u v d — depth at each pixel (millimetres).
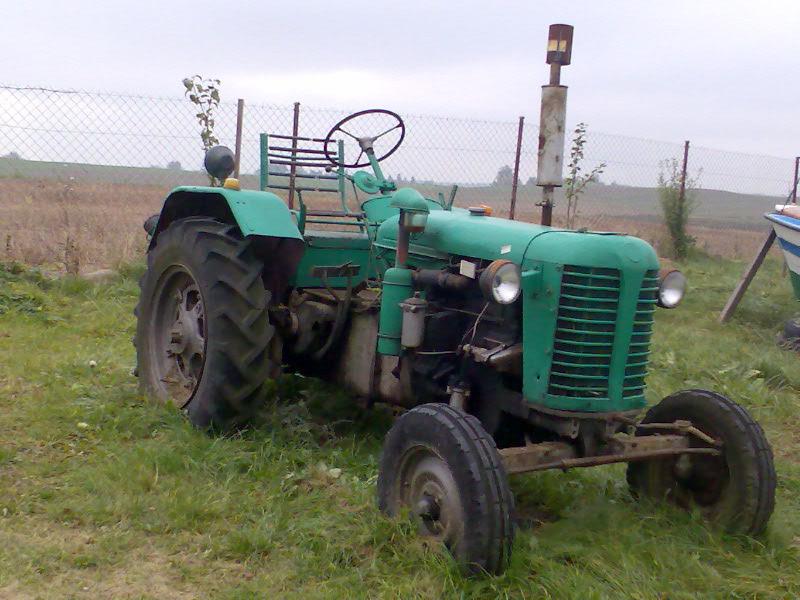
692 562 3195
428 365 3732
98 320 6781
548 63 5148
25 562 2908
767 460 3492
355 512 3377
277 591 2848
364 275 4691
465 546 2912
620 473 4172
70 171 16672
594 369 3330
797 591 3119
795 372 6859
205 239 4301
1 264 7773
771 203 35875
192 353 4461
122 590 2809
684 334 8023
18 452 3889
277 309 4449
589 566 3123
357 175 4828
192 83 8930
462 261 3555
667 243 14977
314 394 4832
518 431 3672
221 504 3418
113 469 3652
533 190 11383
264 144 5039
